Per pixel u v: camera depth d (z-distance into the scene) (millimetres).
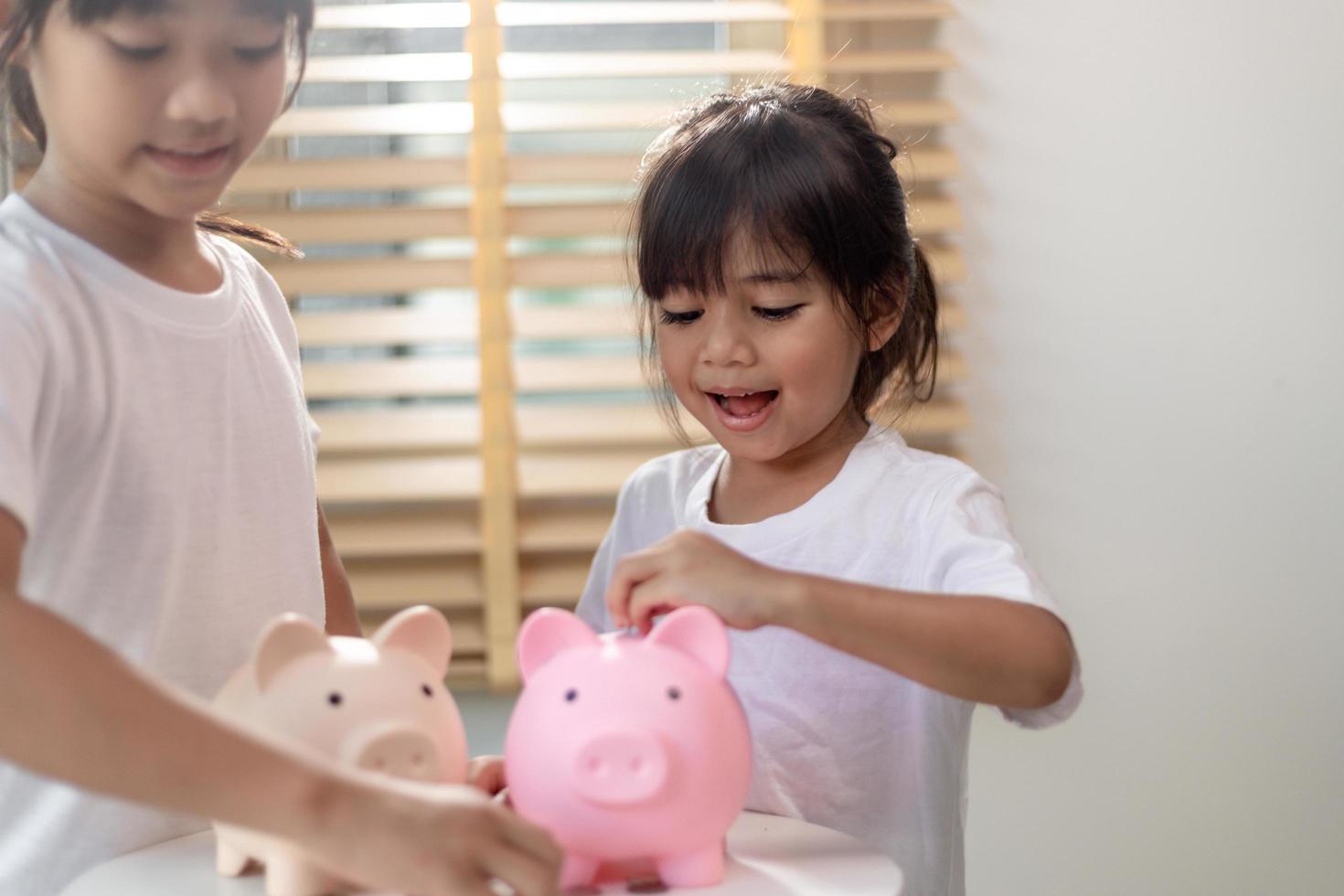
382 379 1404
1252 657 1462
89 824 688
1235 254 1430
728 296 821
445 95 1487
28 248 652
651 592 665
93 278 670
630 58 1369
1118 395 1444
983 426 1446
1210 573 1460
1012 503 1457
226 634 727
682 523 942
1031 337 1438
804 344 817
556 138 1489
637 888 605
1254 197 1423
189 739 479
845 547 855
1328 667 1458
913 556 835
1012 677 659
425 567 1446
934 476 849
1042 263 1430
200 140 632
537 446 1456
